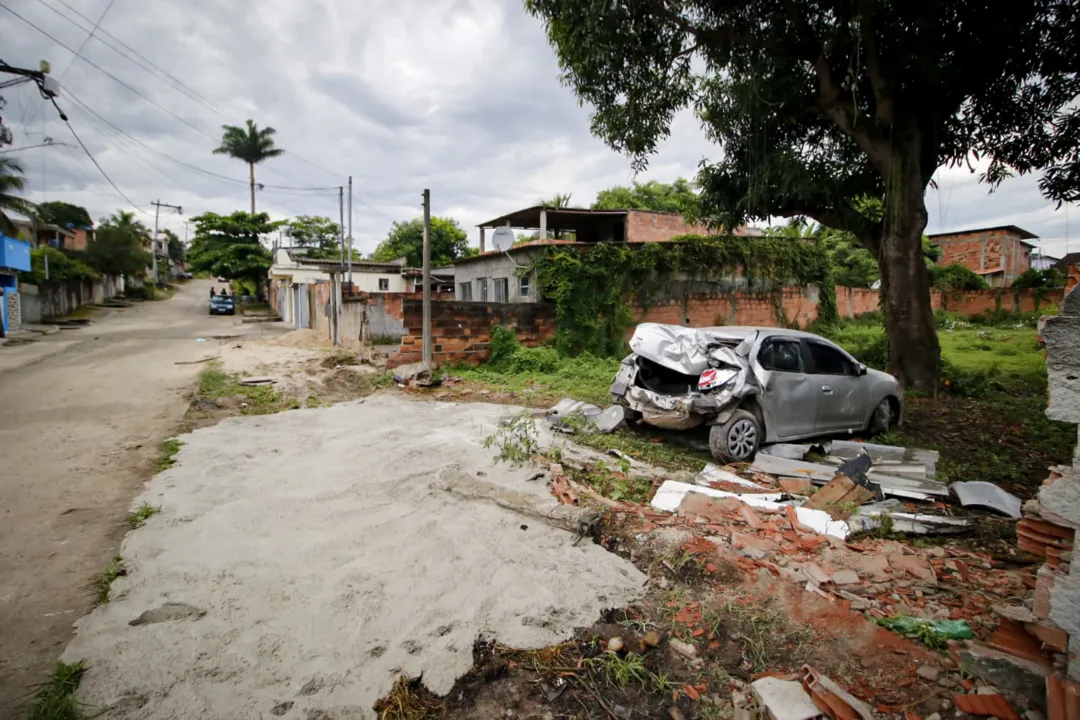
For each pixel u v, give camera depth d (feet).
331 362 43.14
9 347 54.54
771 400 20.15
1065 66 28.78
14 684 8.03
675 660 8.82
